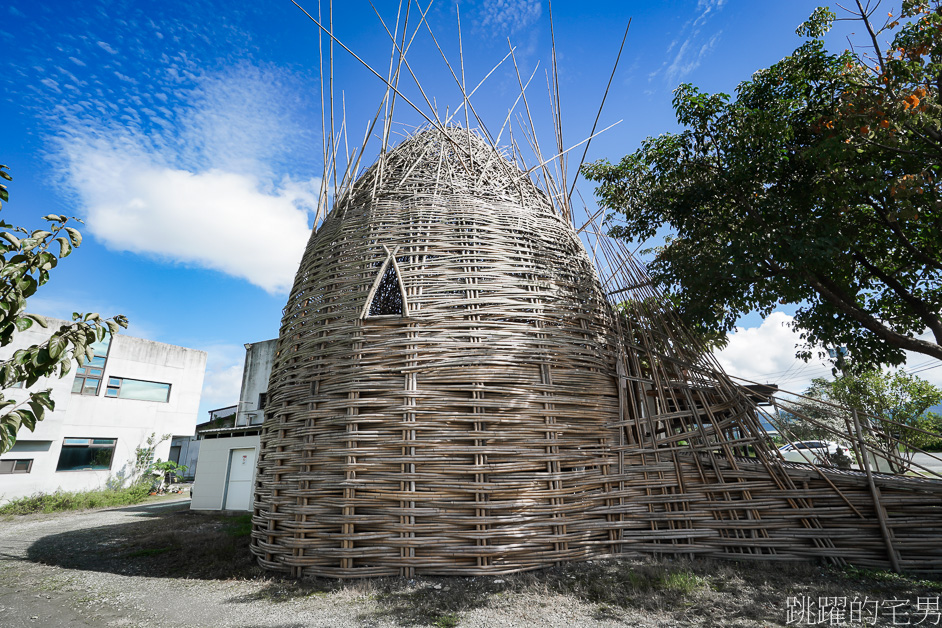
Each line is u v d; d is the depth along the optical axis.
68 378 23.19
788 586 5.28
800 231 8.60
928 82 8.41
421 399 6.28
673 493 6.56
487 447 6.14
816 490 6.30
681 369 7.34
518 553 5.91
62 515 17.39
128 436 25.30
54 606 5.45
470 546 5.79
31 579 6.82
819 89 9.27
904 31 8.54
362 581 5.61
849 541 6.06
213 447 17.81
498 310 6.91
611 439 6.80
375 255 7.40
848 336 10.59
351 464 6.08
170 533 10.68
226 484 17.11
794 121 9.48
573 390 6.79
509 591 5.30
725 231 9.65
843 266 9.80
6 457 20.72
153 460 26.08
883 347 10.28
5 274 3.99
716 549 6.27
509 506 5.95
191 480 34.59
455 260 7.23
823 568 5.88
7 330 4.15
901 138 8.06
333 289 7.36
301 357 7.11
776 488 6.45
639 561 6.10
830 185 8.84
